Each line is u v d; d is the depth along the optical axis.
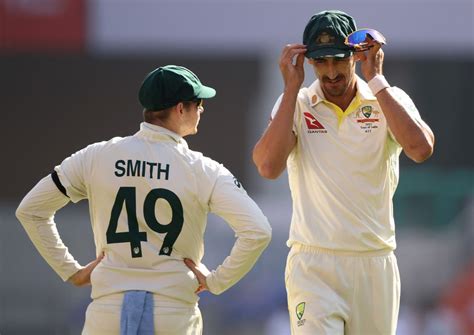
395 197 50.22
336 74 16.39
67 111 50.38
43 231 15.64
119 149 15.21
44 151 50.47
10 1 46.56
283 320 42.56
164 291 14.88
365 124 16.67
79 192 15.46
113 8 47.00
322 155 16.75
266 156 16.59
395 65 51.62
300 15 47.16
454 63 51.38
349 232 16.56
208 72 50.19
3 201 50.53
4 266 46.09
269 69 49.81
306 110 16.97
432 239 48.88
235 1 47.16
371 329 16.91
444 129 51.84
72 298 45.69
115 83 50.16
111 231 15.02
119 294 14.90
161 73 15.30
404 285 47.69
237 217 15.02
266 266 45.50
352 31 16.52
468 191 50.16
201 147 51.00
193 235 15.16
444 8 46.88
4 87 49.91
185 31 47.25
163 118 15.36
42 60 49.72
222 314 43.34
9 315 45.53
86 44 47.06
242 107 50.75
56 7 46.78
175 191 14.97
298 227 17.05
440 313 45.12
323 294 16.61
